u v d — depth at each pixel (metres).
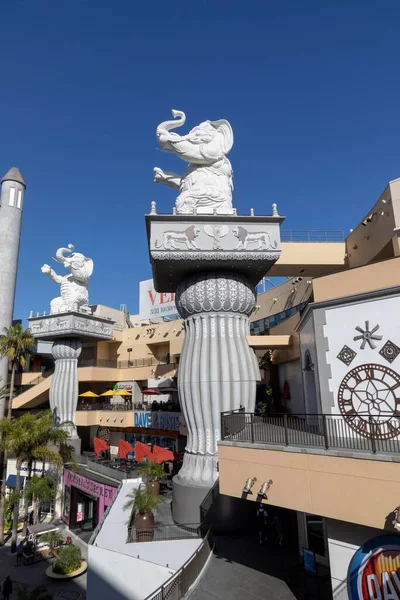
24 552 23.45
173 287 19.58
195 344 16.38
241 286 16.83
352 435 10.78
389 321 10.71
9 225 37.72
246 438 11.42
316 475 9.30
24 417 26.45
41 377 42.09
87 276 36.72
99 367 40.50
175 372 36.12
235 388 15.58
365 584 8.77
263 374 26.27
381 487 8.26
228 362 15.86
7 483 32.81
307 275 26.22
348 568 9.10
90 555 13.31
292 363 21.31
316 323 12.17
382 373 10.62
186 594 10.41
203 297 16.34
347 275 11.84
